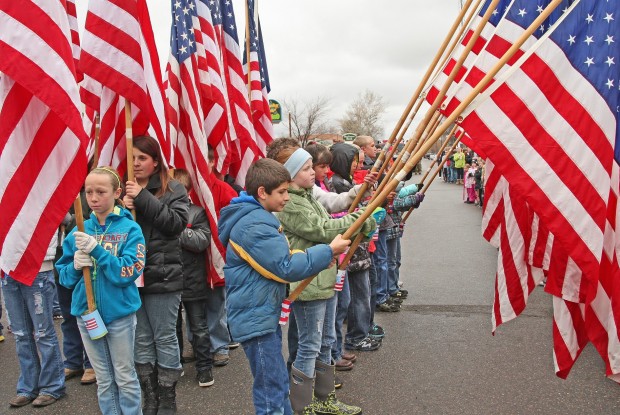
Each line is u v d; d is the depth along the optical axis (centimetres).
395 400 411
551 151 312
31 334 424
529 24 354
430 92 405
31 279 337
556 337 361
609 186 312
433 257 985
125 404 350
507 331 558
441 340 539
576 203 311
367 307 505
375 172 372
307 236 346
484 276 813
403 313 638
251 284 310
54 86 326
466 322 594
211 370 456
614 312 326
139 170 386
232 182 618
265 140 702
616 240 324
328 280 357
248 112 628
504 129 315
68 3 514
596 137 310
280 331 323
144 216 368
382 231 621
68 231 449
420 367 473
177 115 497
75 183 340
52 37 330
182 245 441
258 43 708
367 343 516
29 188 337
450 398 411
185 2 500
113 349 345
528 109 314
